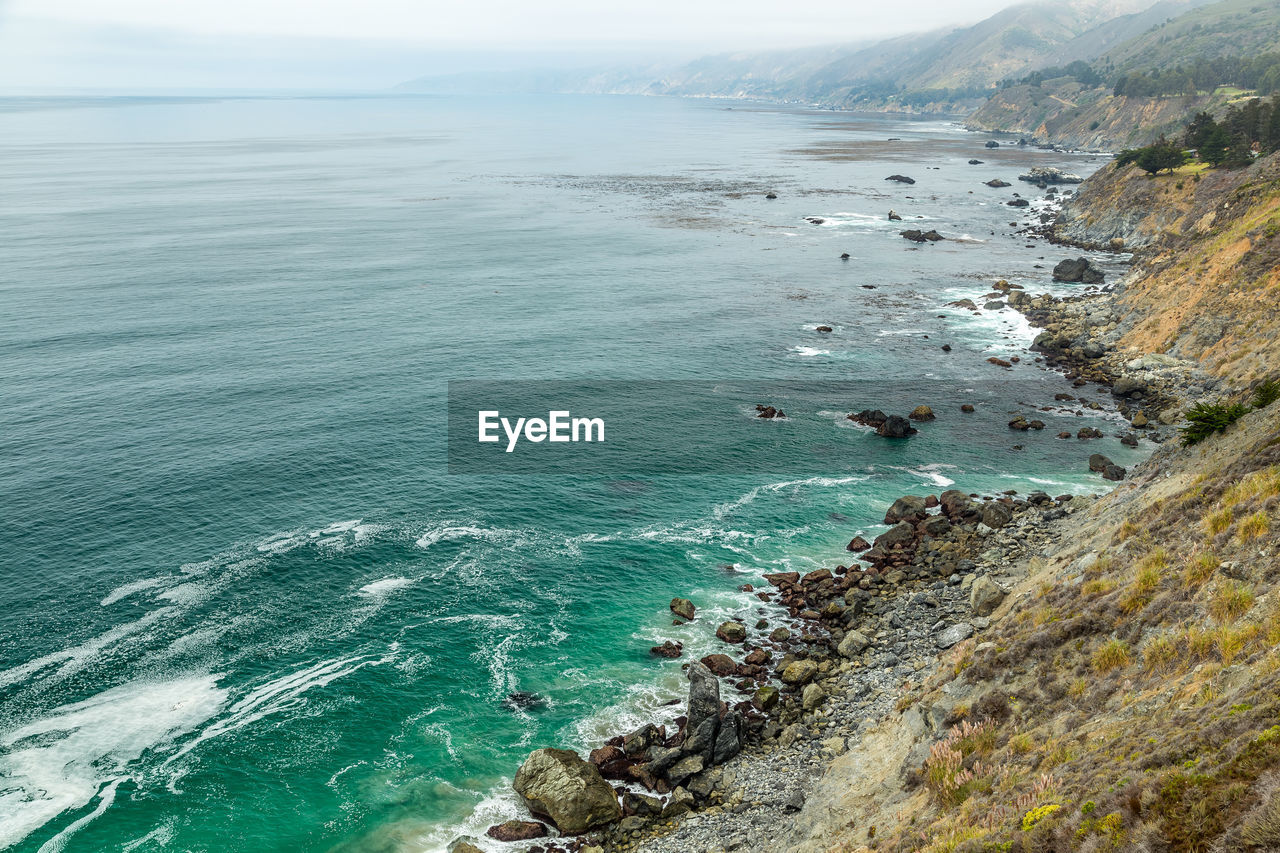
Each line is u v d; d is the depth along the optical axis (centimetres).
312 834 3894
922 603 5466
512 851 3784
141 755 4300
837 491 7238
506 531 6556
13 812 3931
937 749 3441
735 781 4144
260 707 4656
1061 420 8562
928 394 9356
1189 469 5303
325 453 7706
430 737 4494
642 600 5734
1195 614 3309
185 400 8788
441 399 9094
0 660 4897
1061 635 3741
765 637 5350
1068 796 2508
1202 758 2256
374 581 5856
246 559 6028
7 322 11175
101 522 6400
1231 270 9606
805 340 11319
